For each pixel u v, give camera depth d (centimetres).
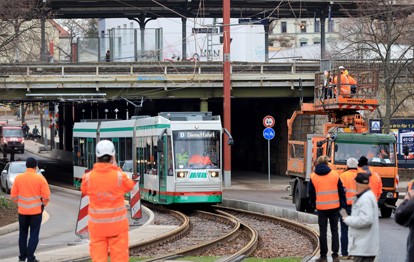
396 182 4191
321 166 2466
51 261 2452
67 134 11744
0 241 3212
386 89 6775
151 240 3022
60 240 3234
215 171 4825
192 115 4956
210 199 4797
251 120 9556
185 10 8694
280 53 11806
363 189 1806
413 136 6988
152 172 5091
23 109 15825
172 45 9344
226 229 3844
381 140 4200
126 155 5750
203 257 2648
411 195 1577
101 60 8681
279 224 4044
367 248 1806
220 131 4903
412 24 7431
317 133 4969
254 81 7331
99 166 1664
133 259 2558
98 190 1650
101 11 9088
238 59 9219
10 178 6050
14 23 7969
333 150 4169
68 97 7381
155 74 7244
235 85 7331
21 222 2447
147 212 4553
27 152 13425
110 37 8656
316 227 3738
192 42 9538
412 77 7275
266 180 7944
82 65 7206
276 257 2716
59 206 5000
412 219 1499
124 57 8612
